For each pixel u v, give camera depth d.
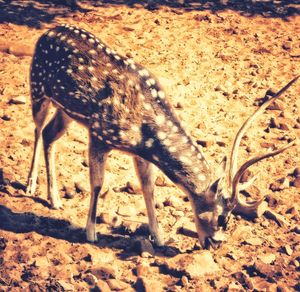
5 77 7.35
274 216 5.75
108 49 5.27
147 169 5.27
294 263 5.27
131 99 5.09
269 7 9.35
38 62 5.50
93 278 4.91
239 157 6.51
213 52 8.29
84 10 8.89
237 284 4.97
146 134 5.08
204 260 5.09
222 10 9.24
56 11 8.81
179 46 8.32
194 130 6.83
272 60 8.27
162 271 5.08
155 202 5.80
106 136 5.12
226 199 5.11
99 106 5.12
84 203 5.75
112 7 9.05
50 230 5.38
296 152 6.69
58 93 5.30
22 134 6.49
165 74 7.71
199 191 5.11
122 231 5.47
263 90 7.68
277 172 6.39
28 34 8.19
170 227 5.57
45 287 4.80
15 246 5.16
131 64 5.20
